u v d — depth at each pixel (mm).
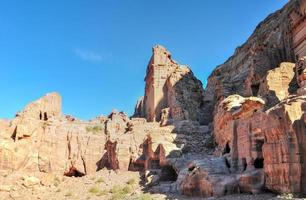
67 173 54750
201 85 64000
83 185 45969
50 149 54688
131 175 46219
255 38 57344
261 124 24375
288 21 45469
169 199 29641
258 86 41750
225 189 26094
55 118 58656
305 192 20094
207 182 27859
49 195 43562
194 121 51812
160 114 60719
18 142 52812
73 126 58781
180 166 37469
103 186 43750
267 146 23078
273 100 34594
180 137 46281
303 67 28391
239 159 27984
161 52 64875
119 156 50062
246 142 26844
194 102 58031
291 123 21141
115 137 54125
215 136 42438
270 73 36812
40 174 51062
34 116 57062
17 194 44031
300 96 22938
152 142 45375
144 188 39219
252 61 44125
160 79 62688
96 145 56406
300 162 20516
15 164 51000
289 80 36562
